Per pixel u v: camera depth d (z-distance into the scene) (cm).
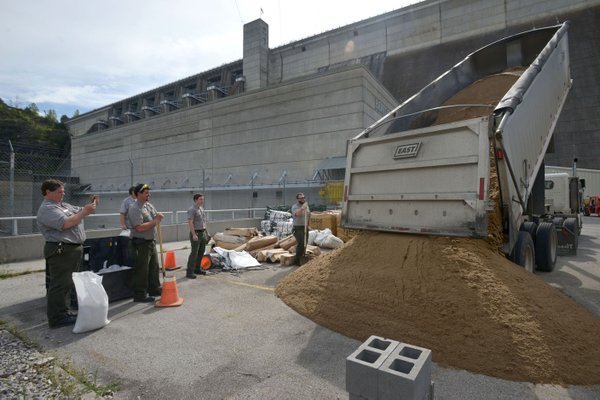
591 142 3472
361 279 421
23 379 260
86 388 248
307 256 723
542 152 570
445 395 240
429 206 444
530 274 415
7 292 519
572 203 1067
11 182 839
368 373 162
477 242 414
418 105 667
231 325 382
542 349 279
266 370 280
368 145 527
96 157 4903
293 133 2978
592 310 422
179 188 3734
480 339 296
